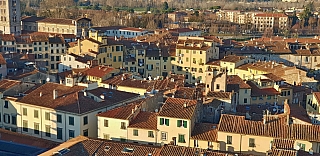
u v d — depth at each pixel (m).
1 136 183.38
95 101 197.12
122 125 176.50
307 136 159.62
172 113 173.12
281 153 139.62
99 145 152.38
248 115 188.12
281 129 164.00
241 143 164.00
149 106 198.25
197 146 169.38
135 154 146.75
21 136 184.38
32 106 195.50
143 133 174.50
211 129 173.75
